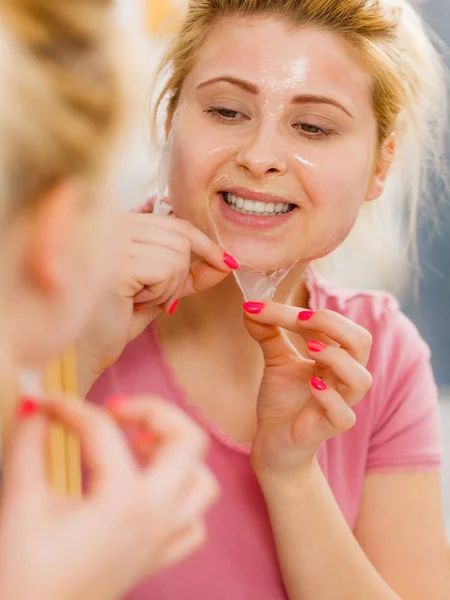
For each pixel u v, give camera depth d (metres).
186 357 1.00
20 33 0.37
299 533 0.91
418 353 1.15
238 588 0.95
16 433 0.44
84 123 0.39
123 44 0.42
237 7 0.86
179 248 0.82
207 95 0.87
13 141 0.36
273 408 0.93
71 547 0.39
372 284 1.38
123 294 0.80
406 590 1.06
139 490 0.43
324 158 0.87
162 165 0.94
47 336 0.41
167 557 0.49
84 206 0.40
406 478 1.09
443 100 1.16
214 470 0.97
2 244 0.38
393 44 0.92
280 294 1.00
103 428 0.45
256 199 0.87
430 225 2.08
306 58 0.85
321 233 0.90
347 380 0.85
